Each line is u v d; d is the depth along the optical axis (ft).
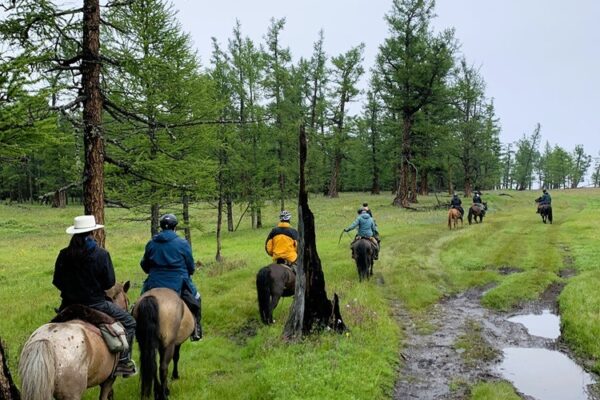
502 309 42.68
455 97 154.71
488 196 184.75
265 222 124.06
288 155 112.57
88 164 32.94
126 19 46.09
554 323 38.78
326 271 55.62
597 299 40.45
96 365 17.66
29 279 58.39
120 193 53.93
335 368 25.70
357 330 33.32
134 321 20.85
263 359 27.81
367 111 198.08
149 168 38.91
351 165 228.22
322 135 155.53
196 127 53.93
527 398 25.25
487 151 211.82
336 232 92.89
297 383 23.68
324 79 164.55
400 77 139.74
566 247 71.36
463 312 42.19
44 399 14.79
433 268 59.00
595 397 25.43
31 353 15.17
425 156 160.45
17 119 21.02
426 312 42.14
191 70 52.60
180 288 24.66
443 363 30.27
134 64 34.37
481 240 78.13
